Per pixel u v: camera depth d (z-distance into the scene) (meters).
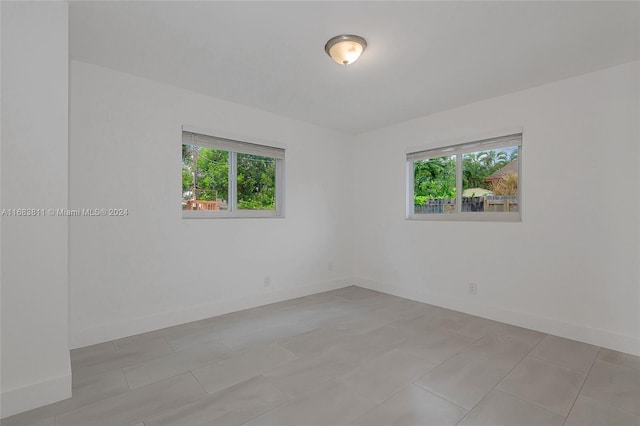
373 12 1.92
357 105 3.57
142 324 2.87
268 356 2.41
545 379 2.08
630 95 2.52
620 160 2.55
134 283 2.83
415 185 4.18
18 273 1.73
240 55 2.46
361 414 1.71
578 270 2.75
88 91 2.61
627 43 2.24
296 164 4.12
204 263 3.28
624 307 2.53
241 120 3.56
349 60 2.26
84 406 1.77
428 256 3.88
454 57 2.46
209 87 3.09
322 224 4.42
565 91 2.83
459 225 3.58
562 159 2.84
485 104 3.35
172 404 1.79
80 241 2.58
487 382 2.04
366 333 2.88
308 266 4.25
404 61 2.53
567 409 1.76
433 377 2.10
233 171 3.62
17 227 1.72
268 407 1.77
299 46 2.33
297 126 4.12
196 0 1.81
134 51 2.41
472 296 3.45
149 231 2.92
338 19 2.00
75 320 2.55
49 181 1.81
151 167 2.93
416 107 3.60
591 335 2.67
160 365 2.25
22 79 1.74
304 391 1.93
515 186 3.26
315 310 3.56
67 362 1.85
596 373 2.17
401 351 2.50
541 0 1.79
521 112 3.09
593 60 2.49
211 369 2.20
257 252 3.72
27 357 1.74
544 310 2.94
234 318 3.27
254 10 1.91
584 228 2.73
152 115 2.94
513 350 2.53
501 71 2.70
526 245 3.06
